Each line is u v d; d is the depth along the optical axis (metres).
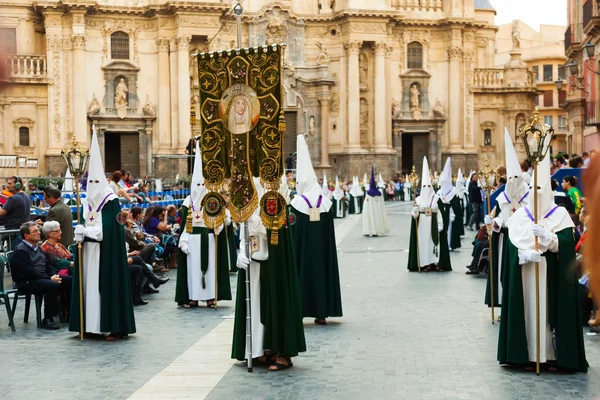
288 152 67.00
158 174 61.78
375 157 67.12
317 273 16.05
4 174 41.69
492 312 16.02
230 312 17.97
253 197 12.29
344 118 67.31
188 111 61.56
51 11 59.59
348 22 65.81
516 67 71.50
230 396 10.81
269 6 64.81
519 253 11.63
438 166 70.25
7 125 59.59
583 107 50.22
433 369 12.19
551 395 10.60
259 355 12.50
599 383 11.20
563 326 11.69
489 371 12.01
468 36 70.12
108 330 14.77
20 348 14.17
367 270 25.34
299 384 11.41
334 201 52.44
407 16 69.25
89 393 11.04
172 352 13.70
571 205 18.83
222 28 60.25
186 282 18.72
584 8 44.59
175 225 26.94
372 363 12.66
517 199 16.09
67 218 19.16
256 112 12.42
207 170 12.91
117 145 63.97
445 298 19.36
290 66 65.88
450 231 31.08
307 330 15.52
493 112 72.06
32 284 15.88
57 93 60.06
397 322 16.23
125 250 15.05
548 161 11.92
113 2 61.47
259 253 12.34
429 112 70.19
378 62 66.62
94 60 61.53
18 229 20.17
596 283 2.95
